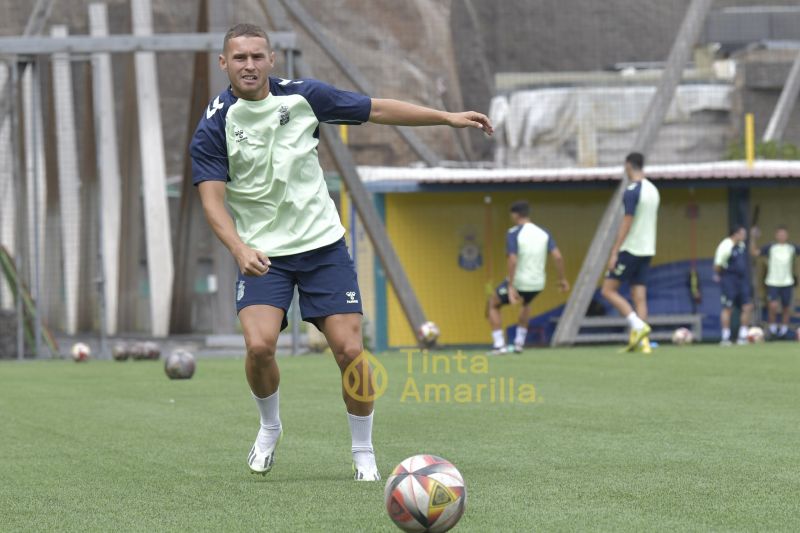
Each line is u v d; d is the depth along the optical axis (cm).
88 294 8075
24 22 11162
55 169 7875
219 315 6838
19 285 6250
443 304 6925
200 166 2008
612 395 3416
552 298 6925
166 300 8169
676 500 1753
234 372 4762
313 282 2006
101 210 6294
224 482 2008
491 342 6931
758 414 2916
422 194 6919
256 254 1909
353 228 6956
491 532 1523
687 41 6544
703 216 6994
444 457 2236
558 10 12631
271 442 2056
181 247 8375
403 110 2052
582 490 1847
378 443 2458
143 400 3562
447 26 12631
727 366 4484
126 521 1672
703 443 2391
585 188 6669
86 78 8131
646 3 12406
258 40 2005
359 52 12375
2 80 6706
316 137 2047
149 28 8331
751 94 10219
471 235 6931
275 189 2005
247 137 2005
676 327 6994
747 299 6550
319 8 12344
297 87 2031
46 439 2656
